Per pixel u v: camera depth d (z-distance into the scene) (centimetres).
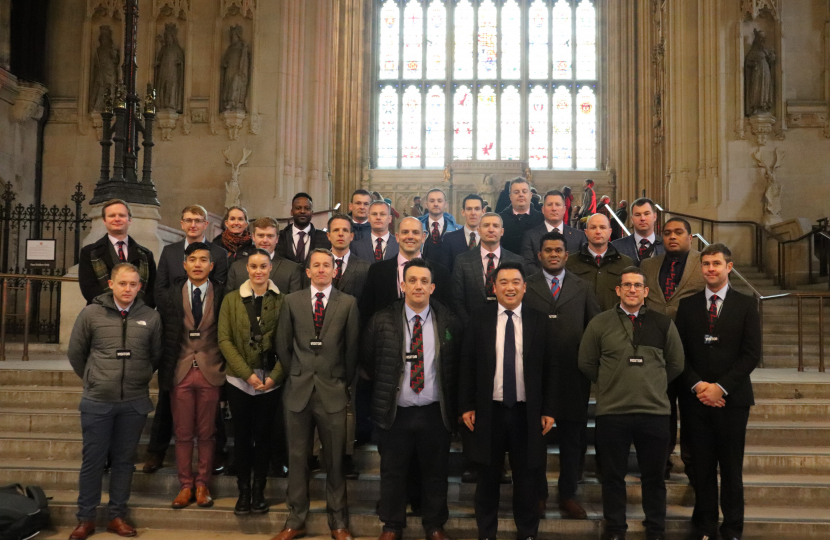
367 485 607
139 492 616
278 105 1471
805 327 1058
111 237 626
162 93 1473
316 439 637
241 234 684
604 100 2662
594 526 554
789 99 1442
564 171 2572
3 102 1390
